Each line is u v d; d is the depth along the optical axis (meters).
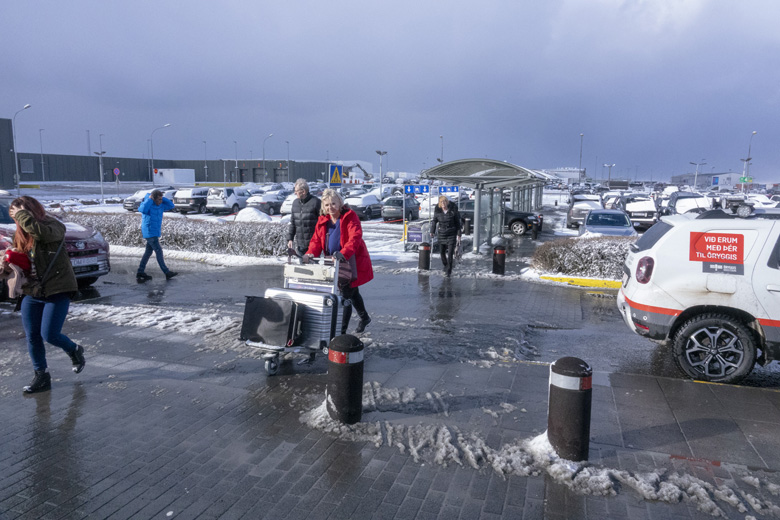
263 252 13.91
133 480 3.47
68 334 6.69
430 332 7.01
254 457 3.76
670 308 5.38
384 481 3.47
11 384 5.07
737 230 5.20
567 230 24.77
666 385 5.21
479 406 4.61
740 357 5.19
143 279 10.80
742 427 4.28
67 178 82.50
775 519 3.10
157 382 5.13
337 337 4.27
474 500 3.27
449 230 11.22
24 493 3.31
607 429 4.23
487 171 14.56
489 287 10.38
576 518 3.10
